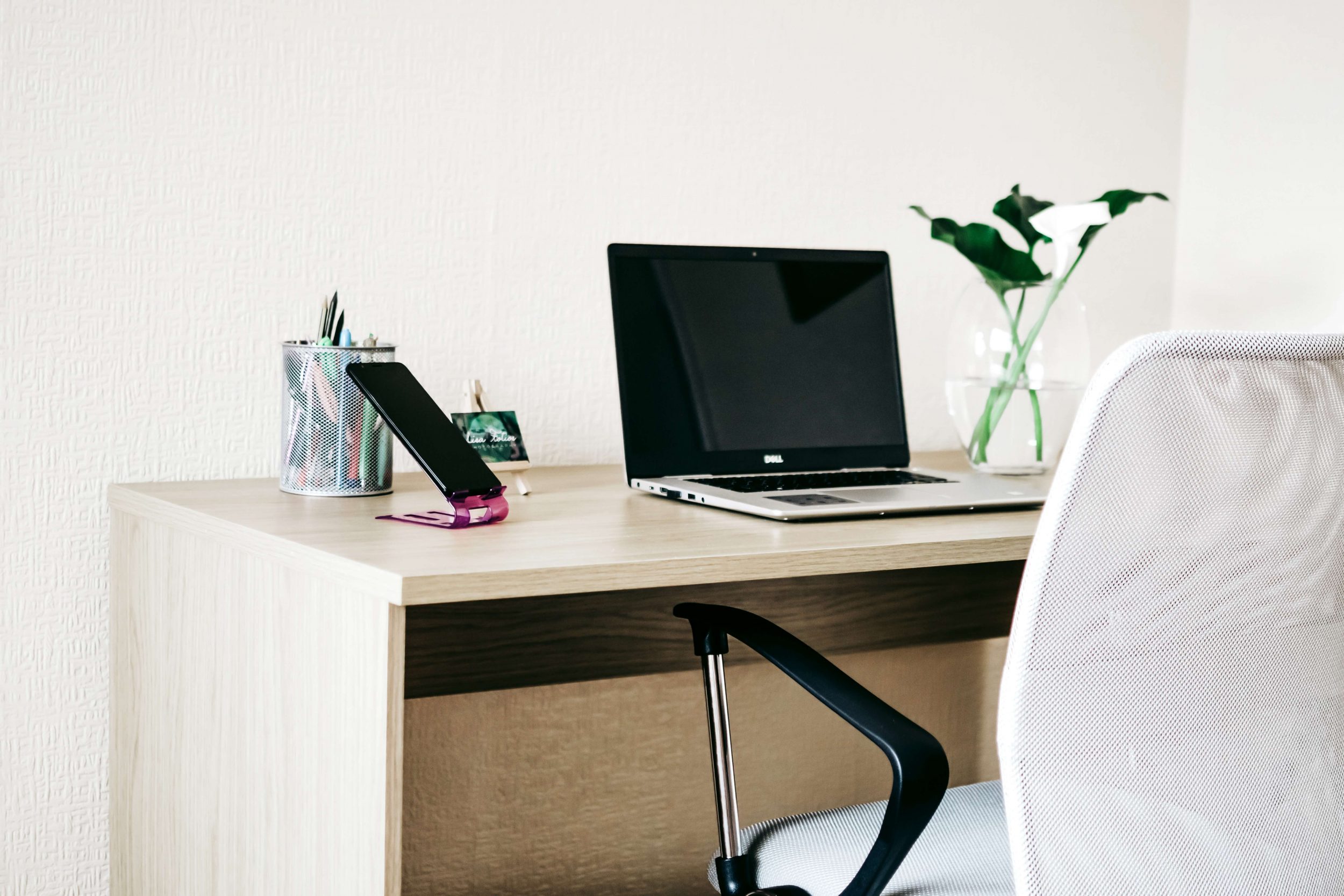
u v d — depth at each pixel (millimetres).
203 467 1415
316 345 1266
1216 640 845
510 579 865
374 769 869
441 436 1134
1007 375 1536
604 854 1697
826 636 1416
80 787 1380
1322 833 912
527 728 1617
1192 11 2152
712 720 1075
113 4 1322
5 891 1348
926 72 1882
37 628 1341
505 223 1572
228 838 1098
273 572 1009
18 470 1315
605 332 1660
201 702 1146
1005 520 1213
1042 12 1982
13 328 1300
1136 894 840
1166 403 772
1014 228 1591
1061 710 818
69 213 1317
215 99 1385
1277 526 834
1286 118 2012
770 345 1479
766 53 1743
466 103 1533
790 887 997
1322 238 1968
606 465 1659
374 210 1487
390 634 850
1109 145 2086
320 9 1436
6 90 1276
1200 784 857
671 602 1283
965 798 1128
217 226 1397
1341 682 915
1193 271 2168
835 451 1494
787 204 1782
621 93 1640
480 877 1606
